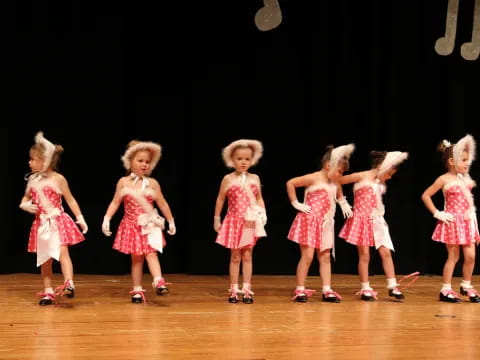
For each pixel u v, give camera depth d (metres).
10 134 5.57
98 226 5.66
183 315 3.92
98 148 5.63
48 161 4.29
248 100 5.77
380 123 5.89
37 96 5.59
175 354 2.97
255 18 5.20
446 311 4.20
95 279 5.41
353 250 5.97
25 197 4.38
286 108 5.82
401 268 5.97
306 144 5.84
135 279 4.43
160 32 5.76
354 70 5.84
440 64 5.98
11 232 5.66
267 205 5.86
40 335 3.32
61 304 4.23
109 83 5.60
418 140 5.99
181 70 5.79
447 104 5.96
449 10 5.44
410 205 5.96
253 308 4.22
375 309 4.25
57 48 5.59
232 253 4.51
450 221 4.61
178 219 5.87
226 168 5.75
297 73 5.83
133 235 4.41
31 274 5.64
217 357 2.92
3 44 5.55
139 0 5.73
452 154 4.69
